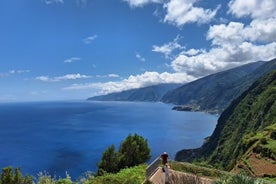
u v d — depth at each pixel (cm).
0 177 3712
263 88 16162
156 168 2284
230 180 1666
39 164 10956
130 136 4106
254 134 9356
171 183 2009
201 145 16325
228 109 18362
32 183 3953
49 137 17525
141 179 2270
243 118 14825
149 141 16750
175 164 2284
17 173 3766
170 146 15512
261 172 5041
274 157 5975
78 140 16288
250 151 6869
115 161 3856
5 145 14962
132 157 3959
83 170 10056
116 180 2472
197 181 2008
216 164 11200
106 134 18688
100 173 3662
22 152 13138
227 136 14550
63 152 13075
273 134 7312
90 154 12625
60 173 9725
